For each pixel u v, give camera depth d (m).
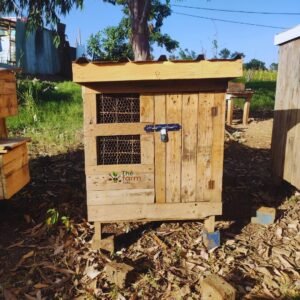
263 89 14.43
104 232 3.29
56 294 2.49
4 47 15.84
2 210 3.63
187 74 2.62
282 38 3.98
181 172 2.96
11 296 2.45
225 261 2.85
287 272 2.72
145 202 2.99
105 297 2.45
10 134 6.44
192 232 3.30
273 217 3.43
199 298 2.43
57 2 6.83
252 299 2.41
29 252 2.94
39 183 4.34
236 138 6.92
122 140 2.93
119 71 2.60
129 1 7.59
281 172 4.13
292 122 3.82
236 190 4.31
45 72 16.95
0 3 6.79
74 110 8.45
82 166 4.95
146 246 3.07
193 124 2.87
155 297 2.45
